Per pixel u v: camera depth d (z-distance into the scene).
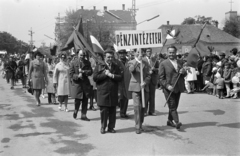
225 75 10.44
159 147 4.95
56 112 8.38
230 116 7.34
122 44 6.20
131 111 8.52
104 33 43.50
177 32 6.68
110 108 5.95
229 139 5.36
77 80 7.04
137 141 5.33
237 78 10.15
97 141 5.37
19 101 10.65
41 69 9.52
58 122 7.00
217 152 4.65
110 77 5.77
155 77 7.67
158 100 10.55
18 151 4.84
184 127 6.33
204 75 11.92
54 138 5.59
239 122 6.68
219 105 8.95
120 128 6.39
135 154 4.61
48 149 4.93
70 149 4.91
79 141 5.38
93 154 4.64
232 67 10.45
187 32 38.78
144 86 5.93
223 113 7.72
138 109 5.94
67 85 8.54
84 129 6.30
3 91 14.21
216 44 38.34
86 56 7.70
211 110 8.16
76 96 7.05
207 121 6.83
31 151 4.83
